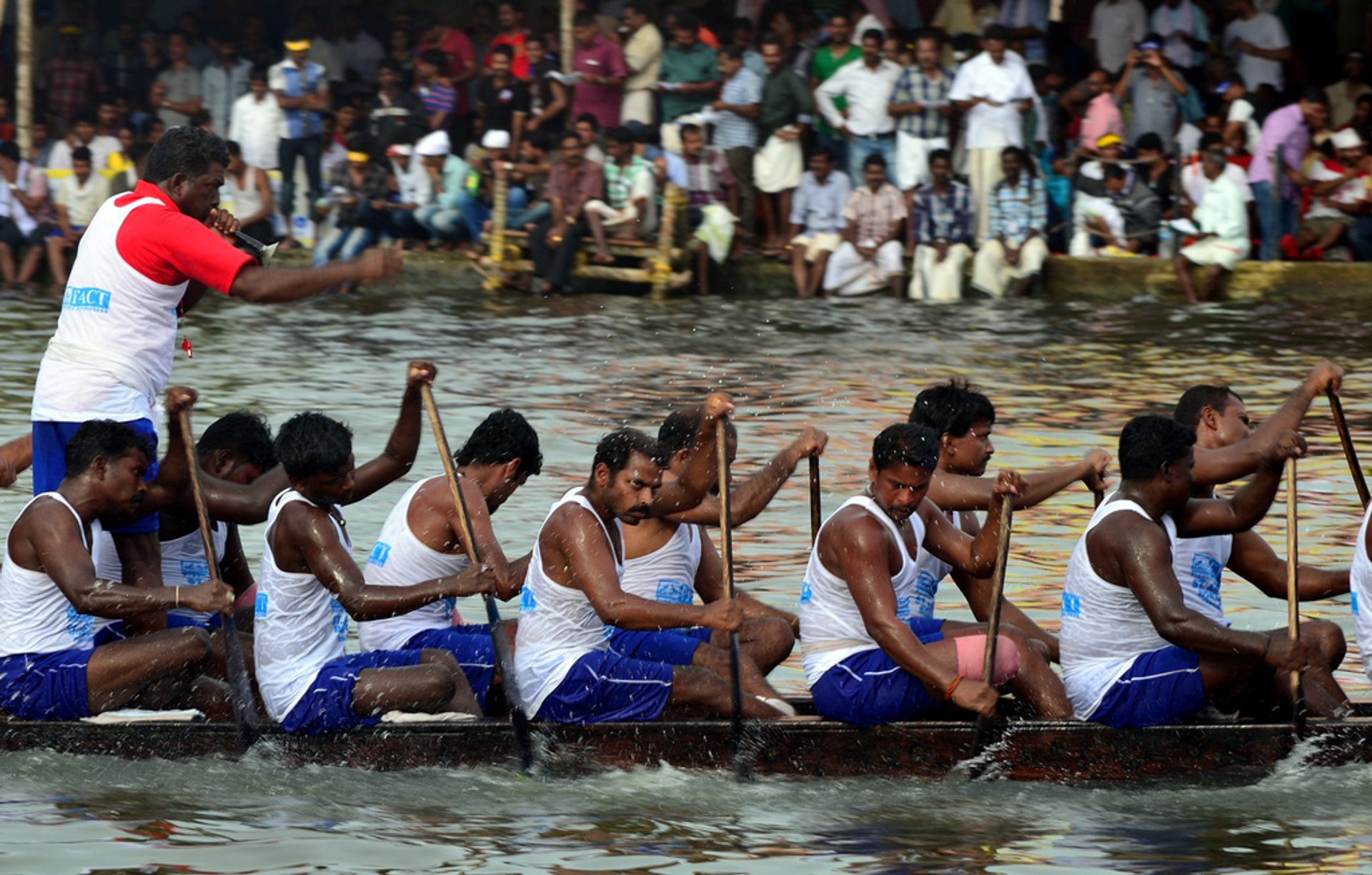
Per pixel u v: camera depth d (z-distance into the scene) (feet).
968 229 133.80
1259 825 39.19
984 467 47.91
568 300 135.85
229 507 47.26
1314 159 132.67
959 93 131.95
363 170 139.74
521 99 140.97
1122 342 112.88
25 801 39.99
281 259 140.56
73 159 139.13
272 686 43.24
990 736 42.47
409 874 35.60
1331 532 65.87
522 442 47.91
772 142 136.05
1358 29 143.95
